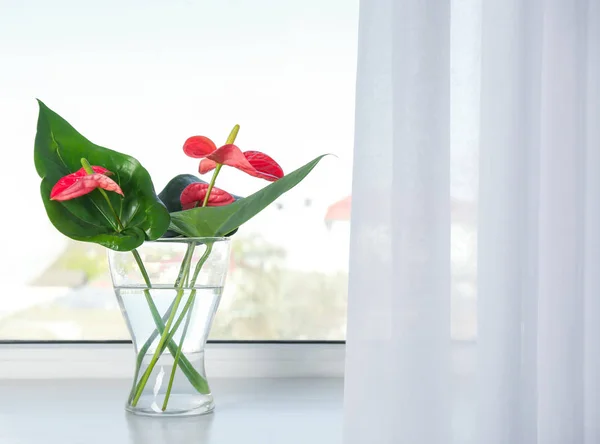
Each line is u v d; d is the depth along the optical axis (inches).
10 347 46.1
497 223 32.4
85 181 32.9
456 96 33.7
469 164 33.6
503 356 32.2
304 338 49.1
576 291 33.8
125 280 36.5
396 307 32.4
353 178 32.8
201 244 36.8
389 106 32.6
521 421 32.4
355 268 32.5
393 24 32.6
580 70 34.1
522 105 32.6
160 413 37.2
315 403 41.2
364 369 32.4
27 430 35.0
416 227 32.5
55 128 36.2
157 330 36.9
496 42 32.8
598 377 34.4
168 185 40.2
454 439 33.3
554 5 34.2
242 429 35.7
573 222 33.9
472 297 33.5
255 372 47.6
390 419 32.3
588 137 34.7
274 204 48.5
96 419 37.0
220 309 48.3
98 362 46.7
